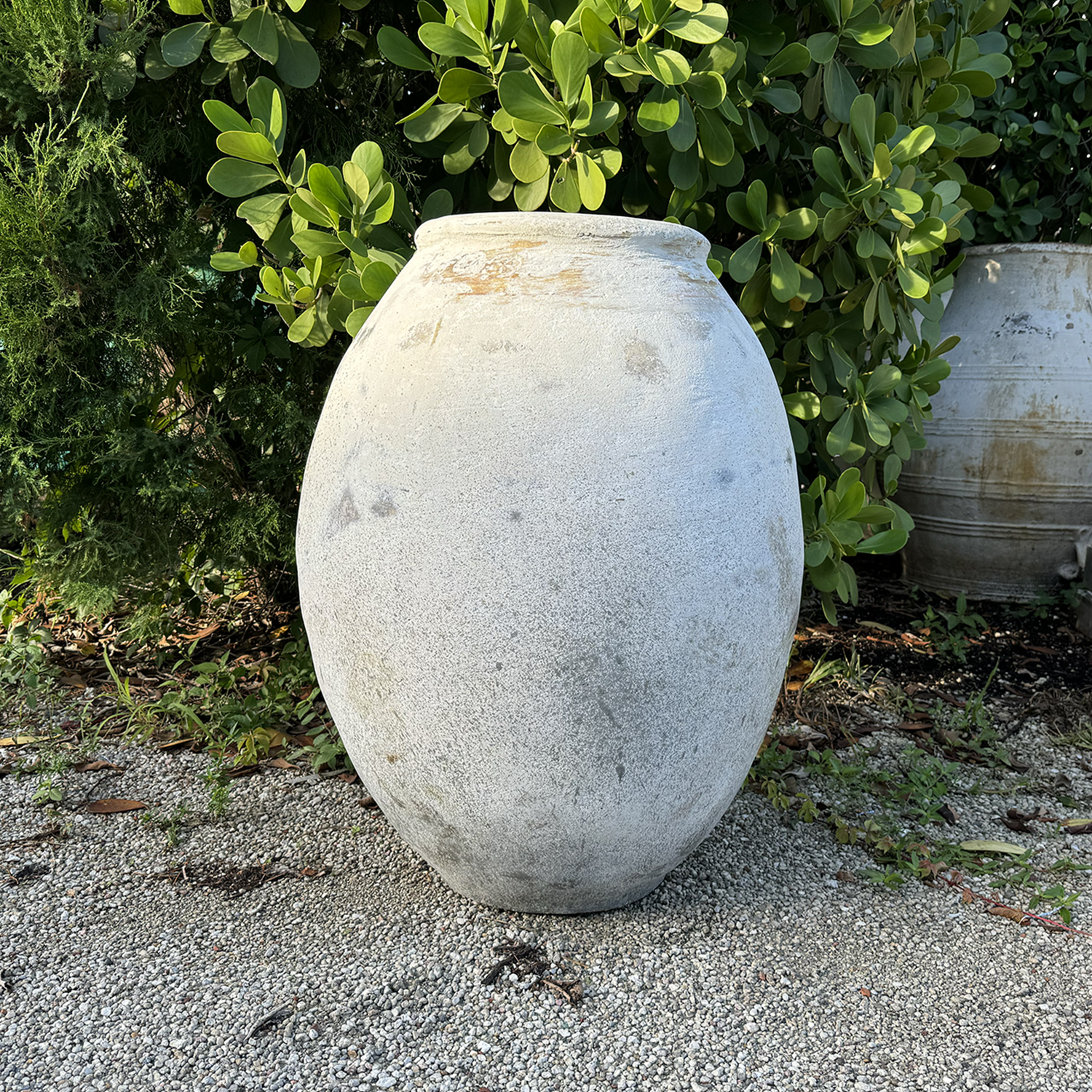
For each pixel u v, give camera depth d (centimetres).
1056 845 254
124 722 312
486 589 171
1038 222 451
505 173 259
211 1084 164
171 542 324
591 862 195
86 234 273
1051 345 416
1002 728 329
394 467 176
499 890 204
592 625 171
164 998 185
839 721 325
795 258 310
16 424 280
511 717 175
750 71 260
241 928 207
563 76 204
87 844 242
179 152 305
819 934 209
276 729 301
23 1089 163
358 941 202
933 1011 187
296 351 323
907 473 444
